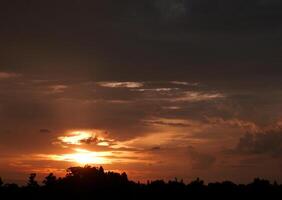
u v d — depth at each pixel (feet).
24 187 551.59
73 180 559.38
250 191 556.92
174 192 555.28
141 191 553.23
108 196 537.24
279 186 565.94
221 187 564.71
